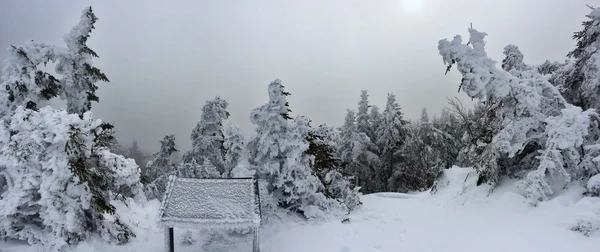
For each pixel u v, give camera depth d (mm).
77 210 12625
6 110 16062
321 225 17500
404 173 40844
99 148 13969
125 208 16266
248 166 18641
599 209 14273
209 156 28547
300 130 18875
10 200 11961
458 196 21500
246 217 12141
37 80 17078
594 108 19406
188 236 14609
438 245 14273
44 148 12109
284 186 18891
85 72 19344
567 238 13141
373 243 14875
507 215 16812
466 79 18656
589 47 19547
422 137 44969
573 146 16859
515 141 19156
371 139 44594
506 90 18625
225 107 29828
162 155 30484
